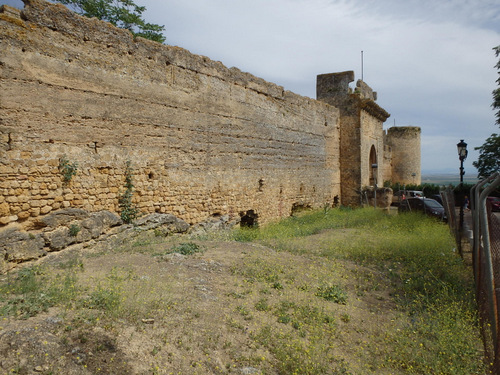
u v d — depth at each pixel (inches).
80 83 348.2
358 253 406.0
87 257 320.2
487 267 163.0
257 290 268.8
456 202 1031.0
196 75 483.2
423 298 273.6
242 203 575.8
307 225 641.6
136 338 175.2
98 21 366.3
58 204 328.2
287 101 705.6
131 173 396.5
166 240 409.4
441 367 181.5
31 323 171.3
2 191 289.0
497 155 818.8
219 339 190.4
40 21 318.7
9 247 284.4
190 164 474.6
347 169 933.2
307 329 216.4
